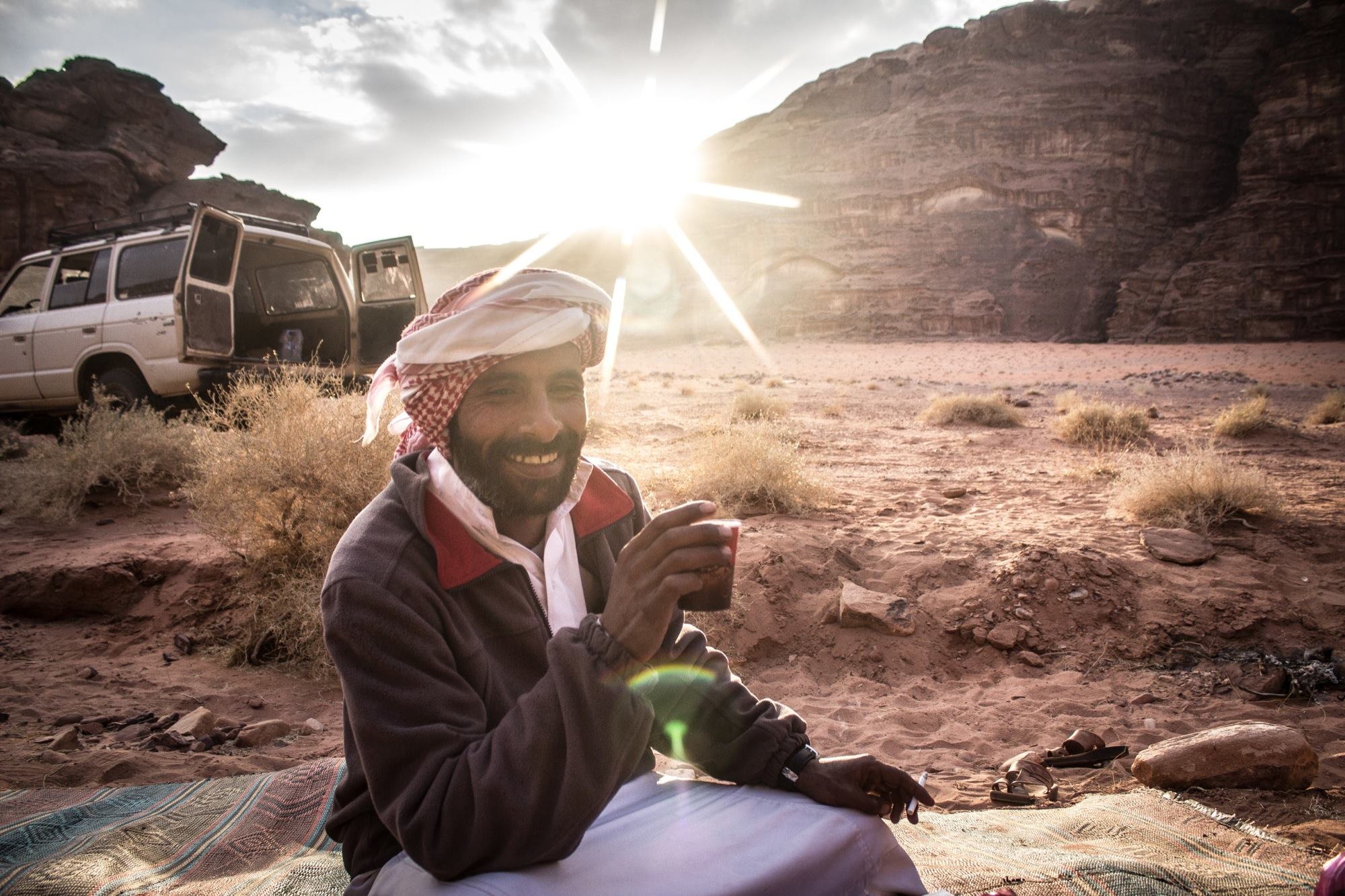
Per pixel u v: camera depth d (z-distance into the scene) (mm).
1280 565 5539
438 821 1253
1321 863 2357
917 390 30641
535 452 1438
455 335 1366
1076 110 124750
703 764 1758
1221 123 128375
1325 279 99562
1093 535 5898
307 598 4602
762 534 5859
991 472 9219
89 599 5293
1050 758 3496
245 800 2547
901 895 1643
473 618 1481
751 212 139750
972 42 145750
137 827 2369
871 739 3762
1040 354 78750
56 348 10133
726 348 106062
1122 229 118750
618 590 1288
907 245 122250
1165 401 22578
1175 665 4578
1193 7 142250
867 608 4895
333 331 10984
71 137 78500
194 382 9352
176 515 7016
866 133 141750
